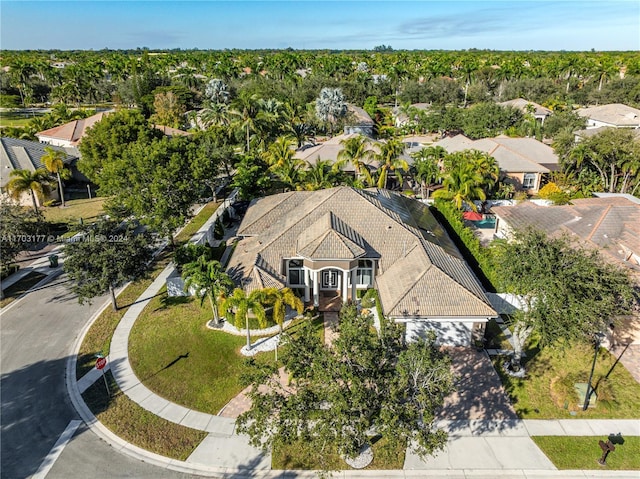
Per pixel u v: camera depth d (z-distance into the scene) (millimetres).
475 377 25750
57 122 85688
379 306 29703
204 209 53750
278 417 18188
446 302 27172
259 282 30312
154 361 27328
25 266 39781
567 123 75812
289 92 112375
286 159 56281
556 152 57938
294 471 20188
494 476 19875
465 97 118312
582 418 22906
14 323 31484
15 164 56219
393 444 16656
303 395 17281
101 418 23094
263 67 174750
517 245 25359
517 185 58344
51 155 53250
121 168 39406
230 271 32562
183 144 42781
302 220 34781
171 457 20922
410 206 42938
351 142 53000
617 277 23219
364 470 20188
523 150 62250
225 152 59250
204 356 27688
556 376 25781
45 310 33094
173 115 94750
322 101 85125
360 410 17078
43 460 20781
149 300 34188
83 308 33344
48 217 50719
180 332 30031
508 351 27906
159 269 39156
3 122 106125
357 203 35406
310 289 33969
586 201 44375
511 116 83125
